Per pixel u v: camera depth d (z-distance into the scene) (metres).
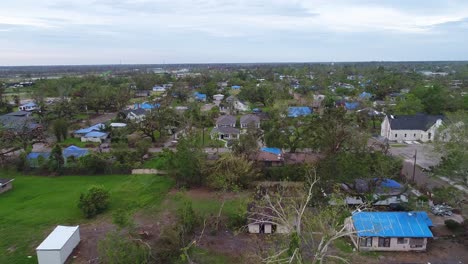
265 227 30.73
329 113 48.66
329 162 35.72
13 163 48.56
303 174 41.12
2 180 41.53
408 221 28.75
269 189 39.06
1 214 34.75
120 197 39.16
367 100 89.38
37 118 76.31
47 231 31.48
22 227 32.19
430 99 78.31
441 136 36.81
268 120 71.88
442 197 31.97
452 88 113.81
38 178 45.69
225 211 34.84
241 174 40.75
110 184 43.19
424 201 34.16
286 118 68.44
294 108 83.75
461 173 30.47
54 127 63.25
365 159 35.78
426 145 58.12
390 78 125.81
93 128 68.44
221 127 69.00
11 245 29.06
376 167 34.72
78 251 28.02
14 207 36.50
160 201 38.16
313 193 31.89
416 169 47.53
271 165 46.28
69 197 39.19
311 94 106.56
